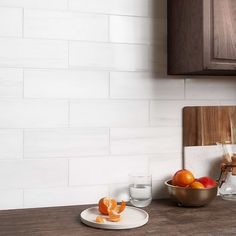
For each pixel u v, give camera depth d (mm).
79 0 1615
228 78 1837
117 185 1690
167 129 1753
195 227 1356
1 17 1527
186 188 1546
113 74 1670
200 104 1802
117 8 1666
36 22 1567
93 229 1335
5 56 1537
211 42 1458
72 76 1618
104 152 1669
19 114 1561
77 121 1630
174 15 1670
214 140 1814
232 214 1512
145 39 1709
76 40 1618
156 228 1344
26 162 1574
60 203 1620
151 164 1734
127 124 1696
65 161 1620
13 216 1474
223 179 1764
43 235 1271
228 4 1469
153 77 1726
